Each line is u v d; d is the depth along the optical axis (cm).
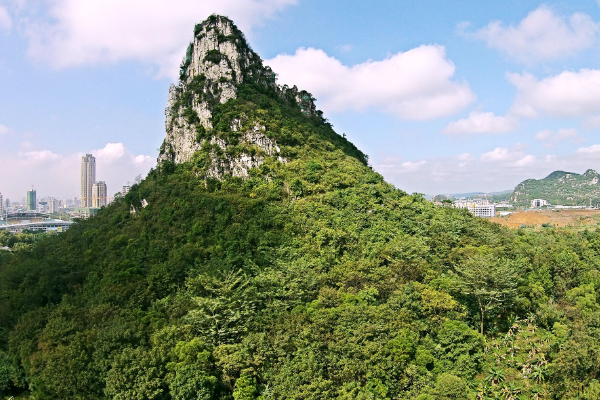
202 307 8319
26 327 8881
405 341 7531
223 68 15538
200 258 10469
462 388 7094
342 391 6750
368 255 10781
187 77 16688
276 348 7400
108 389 7156
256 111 14462
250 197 12538
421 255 10594
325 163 14075
